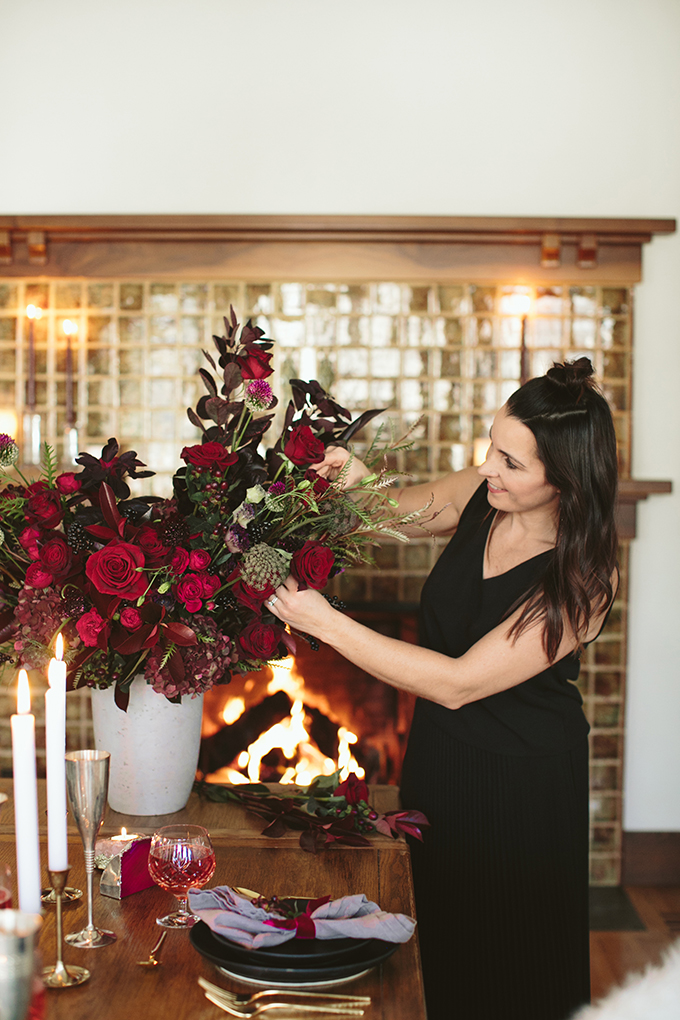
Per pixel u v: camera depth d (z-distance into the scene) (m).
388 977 0.89
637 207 2.88
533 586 1.33
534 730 1.39
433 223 2.78
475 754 1.40
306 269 2.84
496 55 2.86
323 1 2.83
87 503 1.20
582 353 2.89
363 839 1.23
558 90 2.86
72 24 2.83
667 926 2.60
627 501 2.84
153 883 1.09
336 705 2.99
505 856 1.39
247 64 2.84
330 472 1.44
